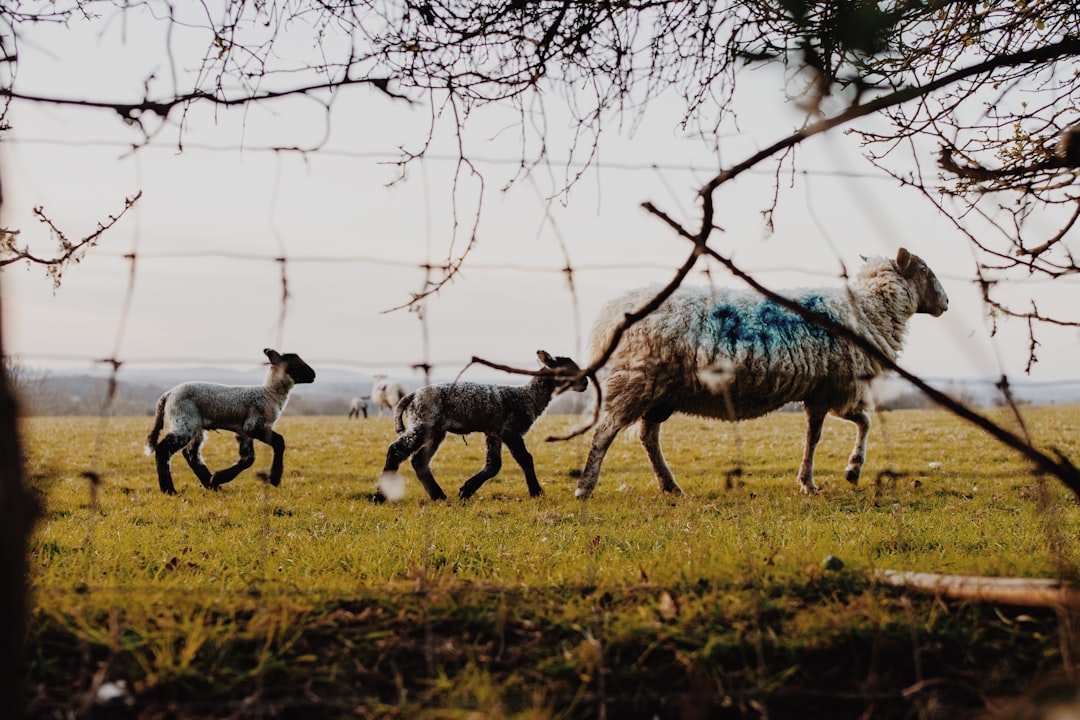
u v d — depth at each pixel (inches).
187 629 155.4
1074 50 153.3
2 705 104.0
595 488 453.7
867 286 422.3
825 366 400.5
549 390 426.6
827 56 163.2
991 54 204.2
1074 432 668.7
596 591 181.0
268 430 471.5
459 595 175.2
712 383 382.3
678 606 173.8
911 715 144.3
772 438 733.3
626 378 394.9
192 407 450.0
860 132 194.1
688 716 141.6
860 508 361.4
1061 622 159.3
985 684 149.7
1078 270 171.5
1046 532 271.7
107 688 140.8
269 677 148.8
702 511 355.9
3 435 105.5
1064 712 129.7
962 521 315.9
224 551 271.1
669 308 389.4
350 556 259.9
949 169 177.2
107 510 371.2
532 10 184.1
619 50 189.5
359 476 514.6
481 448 679.7
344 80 171.8
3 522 104.5
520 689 148.6
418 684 150.0
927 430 722.8
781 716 145.2
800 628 163.6
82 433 794.2
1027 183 181.5
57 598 164.9
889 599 175.2
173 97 163.5
